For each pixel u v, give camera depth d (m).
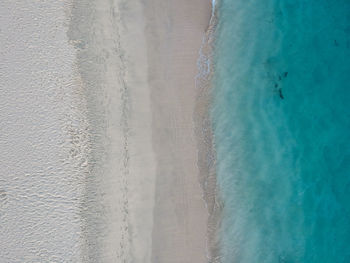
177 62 7.20
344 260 7.38
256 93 7.46
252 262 7.05
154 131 7.02
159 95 7.10
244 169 7.25
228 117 7.30
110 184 6.77
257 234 7.14
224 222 7.04
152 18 7.19
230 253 6.98
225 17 7.44
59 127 6.74
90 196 6.69
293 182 7.40
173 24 7.24
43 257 6.55
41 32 6.87
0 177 6.66
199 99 7.22
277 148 7.43
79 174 6.70
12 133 6.73
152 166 6.94
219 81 7.32
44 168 6.68
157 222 6.86
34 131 6.73
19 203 6.63
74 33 6.89
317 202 7.43
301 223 7.32
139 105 7.01
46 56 6.83
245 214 7.14
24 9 6.89
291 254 7.21
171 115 7.10
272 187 7.31
